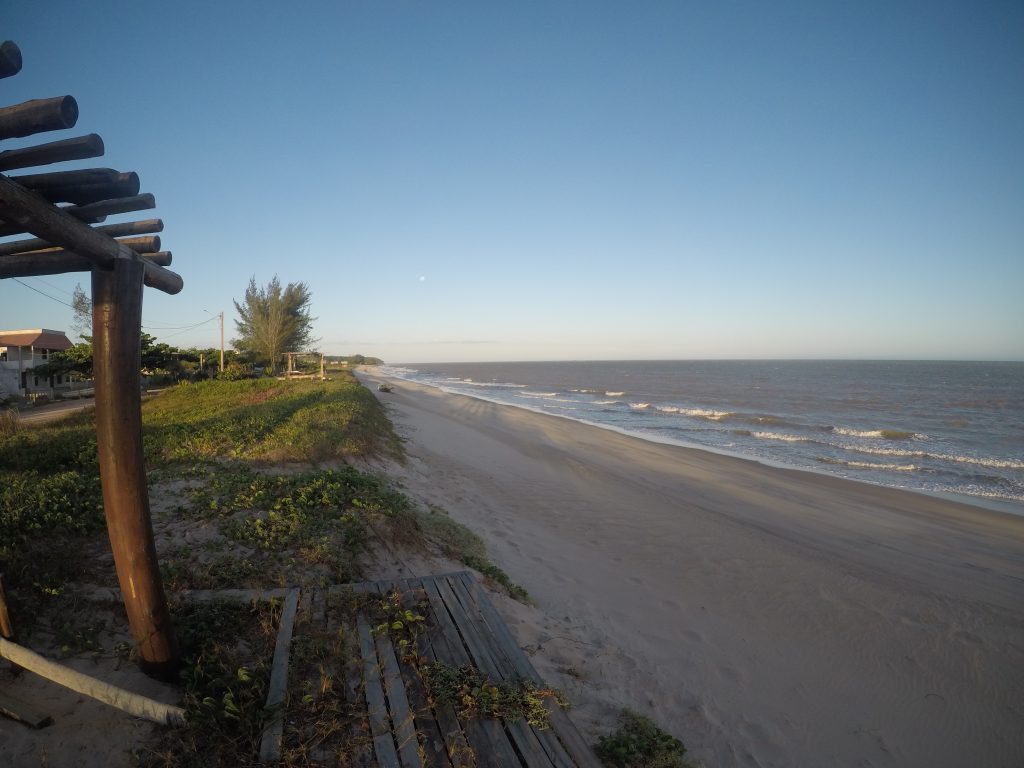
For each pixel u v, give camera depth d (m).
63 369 30.16
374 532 6.69
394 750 3.22
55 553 4.98
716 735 4.73
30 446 10.59
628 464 17.66
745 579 8.59
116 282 3.01
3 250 3.11
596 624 6.50
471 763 3.18
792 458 20.33
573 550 9.23
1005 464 19.56
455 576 5.55
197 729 3.23
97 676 3.57
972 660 6.61
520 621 5.86
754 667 6.03
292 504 6.86
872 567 9.50
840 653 6.57
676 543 10.03
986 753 5.03
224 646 4.04
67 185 2.59
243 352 45.44
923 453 21.30
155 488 7.64
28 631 3.89
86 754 3.04
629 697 5.02
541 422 28.36
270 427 13.70
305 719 3.42
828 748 4.85
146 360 35.44
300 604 4.72
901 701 5.71
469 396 46.78
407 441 17.69
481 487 12.98
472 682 3.87
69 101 2.19
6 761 2.92
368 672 3.86
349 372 68.38
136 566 3.41
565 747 3.45
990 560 10.27
